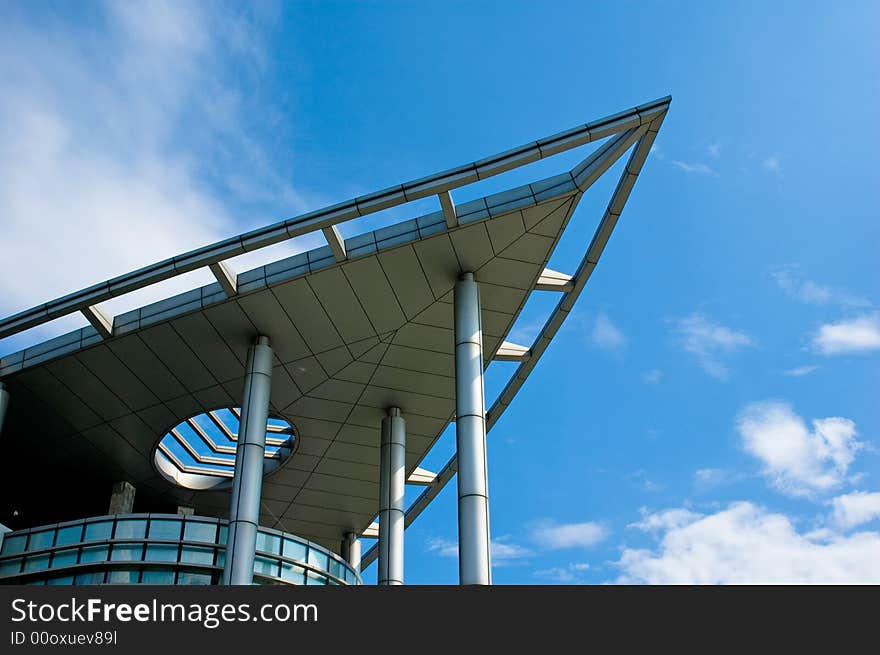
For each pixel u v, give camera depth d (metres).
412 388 26.28
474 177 19.88
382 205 20.12
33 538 22.53
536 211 21.41
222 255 20.73
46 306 21.80
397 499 25.58
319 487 30.81
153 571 21.64
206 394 25.97
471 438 20.30
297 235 20.56
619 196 20.91
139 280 21.14
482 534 19.14
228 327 23.59
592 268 22.95
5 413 24.73
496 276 22.94
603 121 19.56
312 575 23.27
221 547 22.19
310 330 23.89
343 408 26.95
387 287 22.77
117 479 29.97
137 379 25.27
